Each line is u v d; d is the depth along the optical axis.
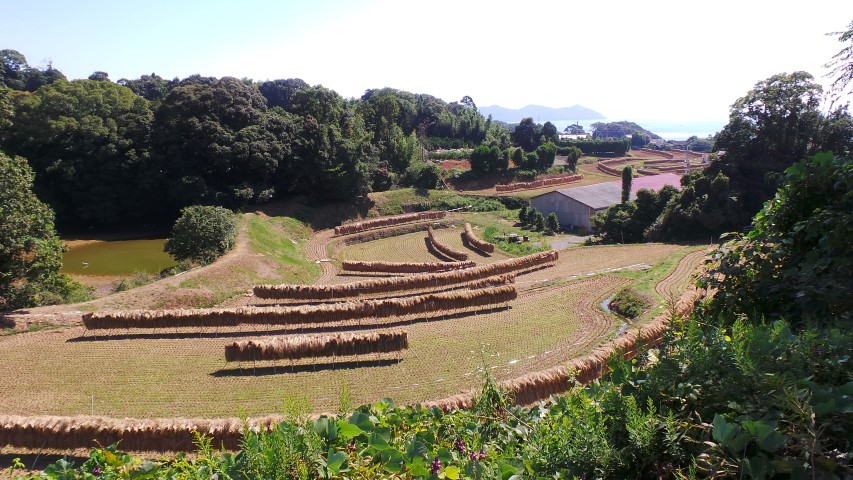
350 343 23.91
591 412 5.19
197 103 58.09
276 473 4.89
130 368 23.28
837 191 7.74
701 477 4.44
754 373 4.70
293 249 50.12
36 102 55.84
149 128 58.16
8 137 56.22
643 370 5.82
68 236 56.19
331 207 64.56
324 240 56.34
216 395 20.75
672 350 5.82
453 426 6.81
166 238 55.75
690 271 35.72
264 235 48.97
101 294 35.72
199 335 27.41
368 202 68.06
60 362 23.80
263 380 22.08
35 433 16.34
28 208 29.41
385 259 50.22
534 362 23.09
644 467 4.63
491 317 29.52
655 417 4.86
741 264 8.20
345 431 5.36
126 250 50.94
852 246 6.91
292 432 5.23
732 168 51.31
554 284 35.34
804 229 7.77
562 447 4.92
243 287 36.44
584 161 114.38
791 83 50.59
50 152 56.22
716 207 48.34
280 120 61.50
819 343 5.22
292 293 34.59
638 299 29.53
